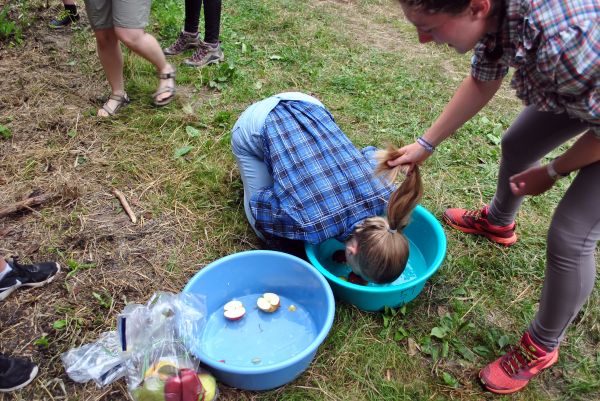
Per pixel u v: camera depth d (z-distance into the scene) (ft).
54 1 13.44
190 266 7.21
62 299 6.55
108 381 5.66
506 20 4.02
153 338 5.48
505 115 11.14
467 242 7.96
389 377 6.12
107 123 9.68
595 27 3.50
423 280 6.39
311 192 6.63
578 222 4.79
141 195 8.25
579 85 3.73
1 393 5.52
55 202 7.95
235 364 6.04
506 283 7.45
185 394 5.13
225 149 9.34
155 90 10.60
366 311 6.78
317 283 6.25
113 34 9.17
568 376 6.24
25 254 7.08
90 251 7.23
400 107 11.10
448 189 9.04
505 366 5.91
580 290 5.07
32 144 9.07
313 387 5.91
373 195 6.77
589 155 4.39
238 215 8.04
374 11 15.78
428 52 13.57
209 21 11.27
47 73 10.84
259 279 6.79
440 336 6.51
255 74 11.68
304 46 13.02
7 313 6.31
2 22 11.84
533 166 6.65
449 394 5.99
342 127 10.26
